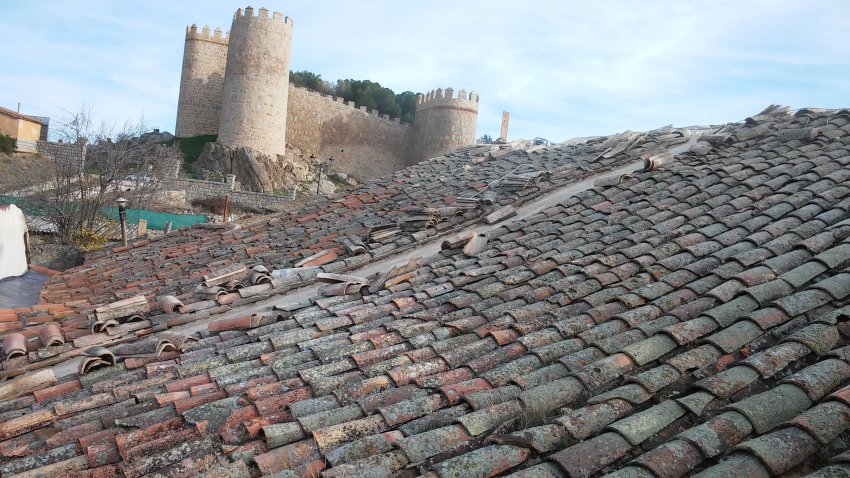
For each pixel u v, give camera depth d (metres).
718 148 8.78
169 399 4.20
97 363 5.04
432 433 3.29
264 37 52.53
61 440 3.88
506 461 3.02
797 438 2.81
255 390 4.10
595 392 3.64
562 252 6.20
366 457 3.19
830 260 4.66
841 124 8.66
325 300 6.04
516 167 11.63
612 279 5.23
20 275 10.27
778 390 3.21
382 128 63.72
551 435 3.15
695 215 6.43
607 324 4.39
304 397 4.02
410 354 4.43
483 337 4.58
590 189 8.15
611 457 2.96
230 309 6.69
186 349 5.23
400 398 3.83
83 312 7.02
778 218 5.92
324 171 58.28
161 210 34.12
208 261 9.05
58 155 28.30
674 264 5.27
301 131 60.09
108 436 3.81
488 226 8.41
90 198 25.59
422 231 8.41
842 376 3.29
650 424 3.14
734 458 2.78
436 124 61.16
